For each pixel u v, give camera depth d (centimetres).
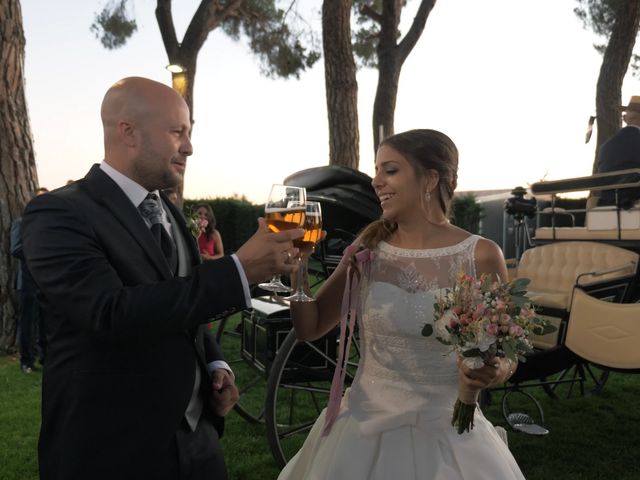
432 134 211
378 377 209
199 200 2105
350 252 218
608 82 1359
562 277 516
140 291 151
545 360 432
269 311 391
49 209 159
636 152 541
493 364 169
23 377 638
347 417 211
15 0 754
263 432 461
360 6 1945
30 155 771
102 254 159
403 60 1552
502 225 1639
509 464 201
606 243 500
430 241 212
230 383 194
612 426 479
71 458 159
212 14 1524
